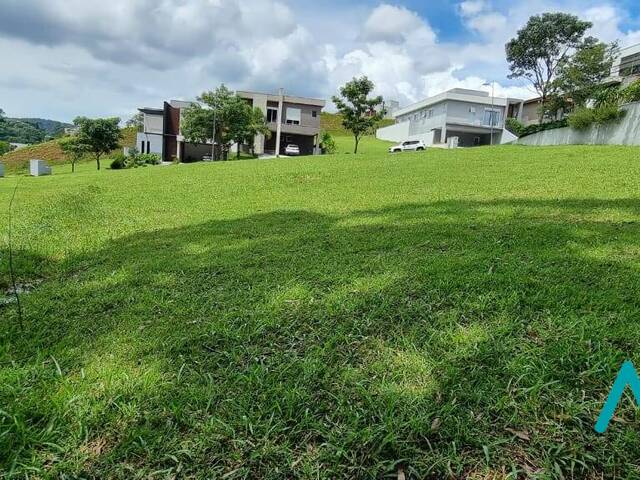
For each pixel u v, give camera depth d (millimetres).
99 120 28484
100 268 4066
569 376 1945
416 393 1892
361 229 5141
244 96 35688
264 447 1627
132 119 47844
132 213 7402
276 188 10148
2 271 4039
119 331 2592
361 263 3650
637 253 3586
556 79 29266
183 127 30875
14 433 1684
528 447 1592
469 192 7820
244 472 1525
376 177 11250
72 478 1521
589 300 2654
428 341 2295
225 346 2367
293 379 2031
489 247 3959
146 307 2957
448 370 2029
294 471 1529
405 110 47156
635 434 1613
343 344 2326
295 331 2502
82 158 34375
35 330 2664
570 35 31172
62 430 1721
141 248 4801
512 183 8547
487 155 15109
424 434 1655
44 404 1869
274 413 1801
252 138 32125
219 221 6336
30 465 1558
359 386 1942
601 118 17031
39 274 4121
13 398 1923
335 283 3199
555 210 5633
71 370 2172
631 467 1499
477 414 1749
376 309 2686
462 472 1514
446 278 3086
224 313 2762
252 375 2059
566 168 10172
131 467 1565
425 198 7461
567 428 1669
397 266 3475
